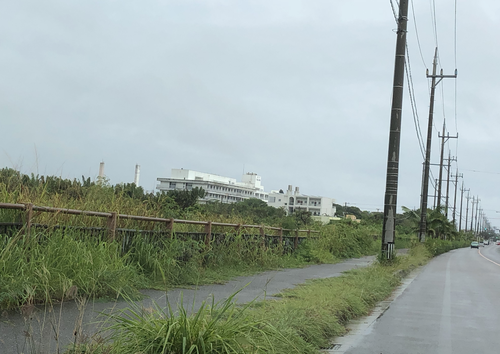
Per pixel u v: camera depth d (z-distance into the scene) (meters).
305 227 23.12
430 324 8.64
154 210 11.42
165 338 4.23
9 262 6.47
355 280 12.17
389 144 18.61
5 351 4.69
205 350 4.24
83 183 10.33
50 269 6.93
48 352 4.61
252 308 7.17
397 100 18.44
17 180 8.64
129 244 9.69
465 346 7.02
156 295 8.45
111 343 4.65
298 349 5.62
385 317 9.21
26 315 4.80
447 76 39.53
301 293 9.23
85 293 7.29
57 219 8.12
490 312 10.24
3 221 7.27
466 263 31.03
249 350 4.52
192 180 121.44
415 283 15.90
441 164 61.03
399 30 18.42
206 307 5.00
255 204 83.19
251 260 14.55
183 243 10.77
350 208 151.88
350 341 7.04
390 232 18.50
